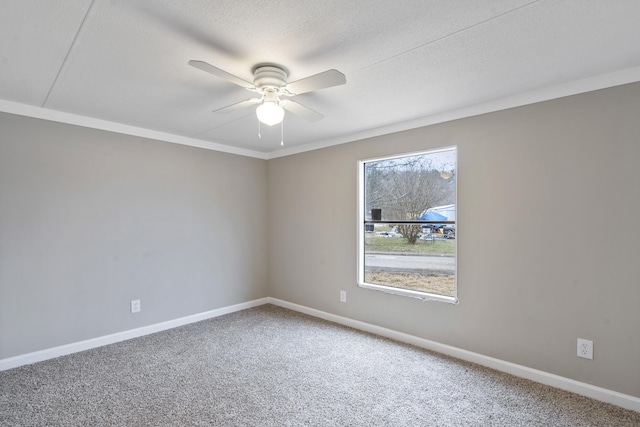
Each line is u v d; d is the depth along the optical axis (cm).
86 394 229
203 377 254
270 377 254
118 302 328
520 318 256
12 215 271
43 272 285
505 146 263
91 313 311
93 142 313
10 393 230
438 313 303
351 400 223
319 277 404
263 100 213
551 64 204
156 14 152
